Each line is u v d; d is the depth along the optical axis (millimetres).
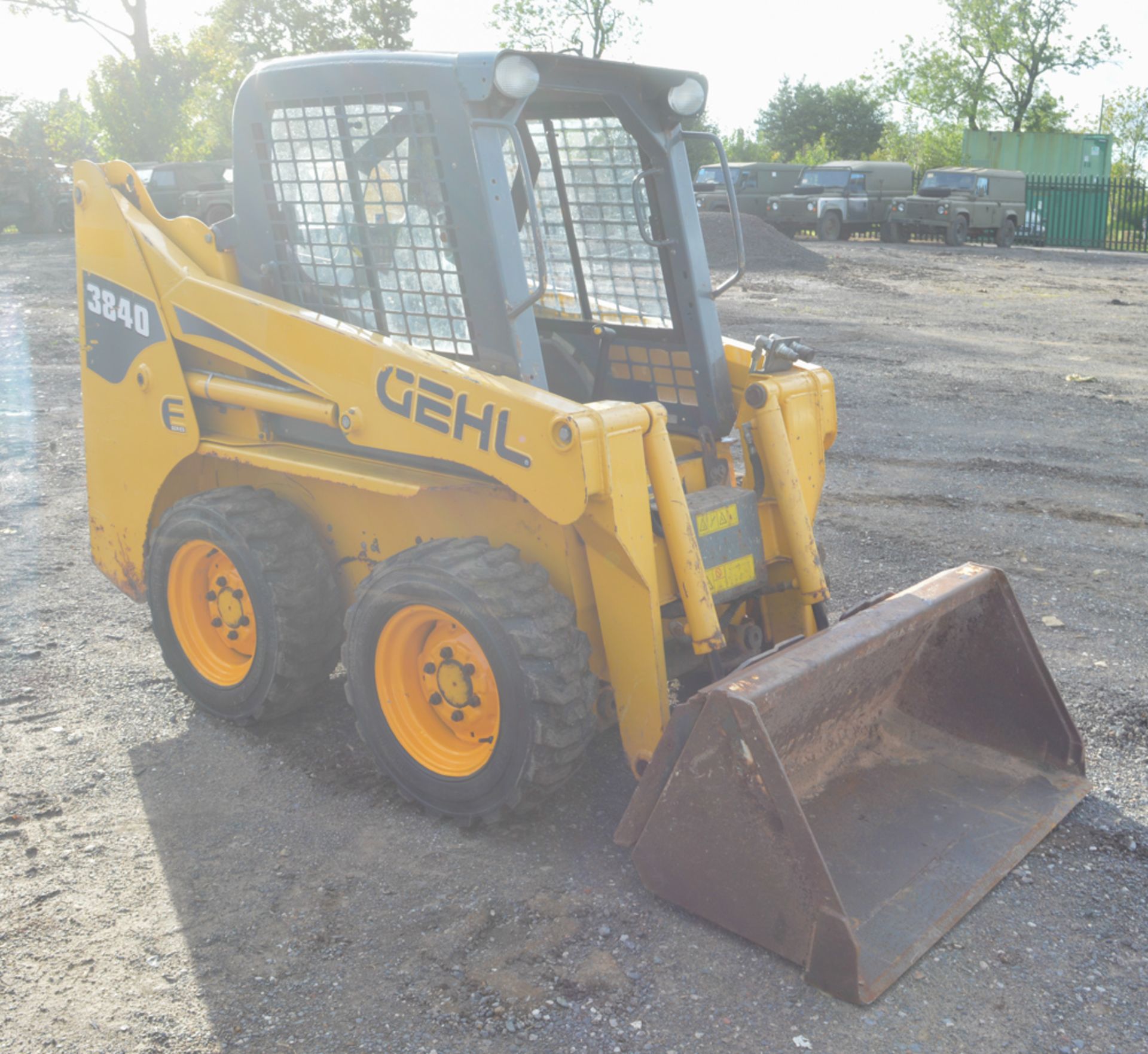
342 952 3016
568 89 3604
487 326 3512
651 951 3004
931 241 30516
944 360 12586
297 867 3424
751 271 21109
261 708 4191
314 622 4098
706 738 2936
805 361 4254
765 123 64500
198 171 25375
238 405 4121
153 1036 2701
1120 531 6715
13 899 3248
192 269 4191
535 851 3498
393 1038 2689
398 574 3514
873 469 8148
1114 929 3082
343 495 4098
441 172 3469
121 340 4441
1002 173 28969
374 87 3531
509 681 3332
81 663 4934
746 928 2984
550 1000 2816
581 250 4363
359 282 3869
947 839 3387
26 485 7711
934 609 3463
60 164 35312
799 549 3885
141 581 4719
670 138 3922
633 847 3248
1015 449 8664
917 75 51031
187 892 3291
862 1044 2654
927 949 2936
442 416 3445
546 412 3172
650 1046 2654
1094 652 4961
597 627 3607
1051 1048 2645
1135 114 63688
